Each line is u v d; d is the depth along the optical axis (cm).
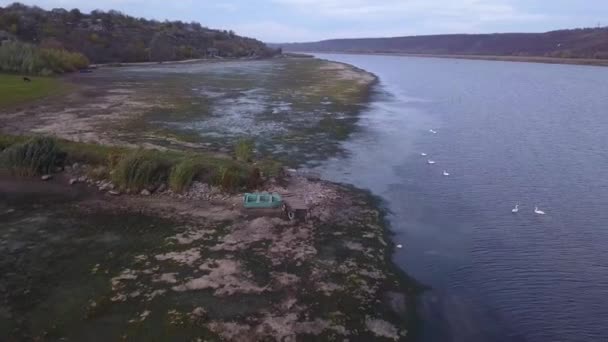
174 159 2727
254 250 1966
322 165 3170
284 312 1556
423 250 2045
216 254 1922
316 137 3931
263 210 2327
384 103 5944
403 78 10175
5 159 2788
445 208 2506
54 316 1513
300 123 4472
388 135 4078
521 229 2273
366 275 1812
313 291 1684
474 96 6800
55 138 3133
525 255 2023
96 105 4972
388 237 2152
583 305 1675
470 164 3266
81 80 7281
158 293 1638
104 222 2212
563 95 6938
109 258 1881
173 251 1941
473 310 1630
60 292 1645
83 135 3634
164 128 4031
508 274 1867
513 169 3166
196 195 2500
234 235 2094
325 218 2294
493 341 1475
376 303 1638
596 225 2328
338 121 4628
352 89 7306
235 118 4600
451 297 1702
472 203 2578
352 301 1639
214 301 1599
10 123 3922
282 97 6197
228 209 2359
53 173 2784
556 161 3359
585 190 2794
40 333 1433
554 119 4903
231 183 2536
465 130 4325
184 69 10750
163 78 8269
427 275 1842
